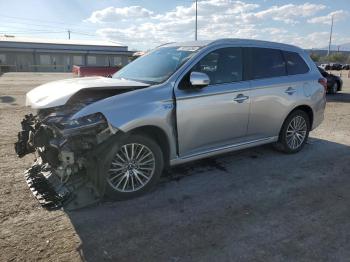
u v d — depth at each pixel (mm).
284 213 4211
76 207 4098
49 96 4199
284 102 5902
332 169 5703
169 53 5324
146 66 5273
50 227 3783
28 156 5938
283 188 4926
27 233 3660
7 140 6922
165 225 3895
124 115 4129
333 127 8914
